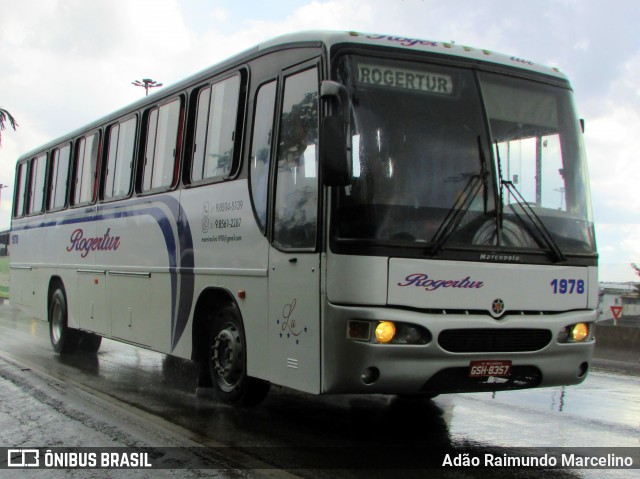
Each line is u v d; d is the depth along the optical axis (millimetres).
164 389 8664
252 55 7207
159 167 8961
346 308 5543
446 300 5703
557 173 6527
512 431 6797
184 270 8102
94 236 10789
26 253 13992
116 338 9883
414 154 5863
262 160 6797
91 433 6484
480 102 6281
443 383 5707
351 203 5621
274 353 6398
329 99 5527
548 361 6105
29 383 8914
